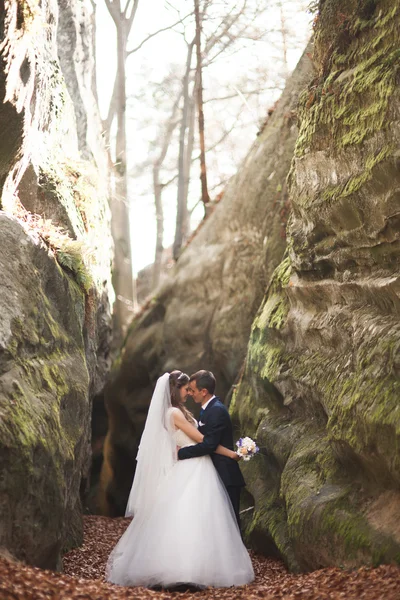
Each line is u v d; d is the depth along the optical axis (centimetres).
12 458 500
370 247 618
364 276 641
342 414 571
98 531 995
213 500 614
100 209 1027
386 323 570
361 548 502
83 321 788
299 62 1261
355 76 643
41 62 775
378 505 523
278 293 905
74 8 1241
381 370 540
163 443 642
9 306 585
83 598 425
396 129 554
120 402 1452
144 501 633
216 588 568
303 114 769
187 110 1928
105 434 1541
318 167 714
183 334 1304
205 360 1258
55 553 567
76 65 1227
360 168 625
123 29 1781
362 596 429
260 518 726
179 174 1920
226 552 592
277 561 692
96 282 933
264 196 1200
